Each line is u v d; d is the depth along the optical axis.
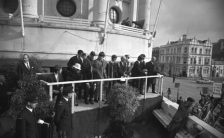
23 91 4.85
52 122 4.82
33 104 3.97
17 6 12.54
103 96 7.93
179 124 6.11
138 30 14.28
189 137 5.75
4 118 5.15
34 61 8.93
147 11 15.81
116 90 6.00
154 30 15.24
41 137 4.52
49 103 4.92
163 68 81.81
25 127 3.71
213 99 7.57
